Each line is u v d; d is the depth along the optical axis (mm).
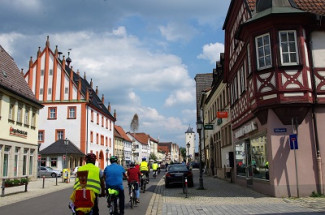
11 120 27547
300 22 14562
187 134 98688
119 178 9414
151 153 131750
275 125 14383
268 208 11344
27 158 30734
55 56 51938
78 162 49719
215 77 31812
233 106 22531
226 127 26578
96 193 6613
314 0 15953
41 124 51000
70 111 51094
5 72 28484
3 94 26281
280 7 14930
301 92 14117
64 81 51531
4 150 26375
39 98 51375
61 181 31812
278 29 14531
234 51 21297
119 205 9539
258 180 16469
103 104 67625
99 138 58156
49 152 45906
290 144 13703
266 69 14602
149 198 15984
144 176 18859
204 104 43000
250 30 15336
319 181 13969
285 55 14453
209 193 17172
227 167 25875
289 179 14047
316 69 14625
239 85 20047
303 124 14328
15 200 16125
